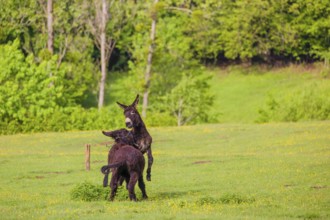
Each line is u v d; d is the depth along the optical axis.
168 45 138.50
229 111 138.50
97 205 34.50
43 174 54.56
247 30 152.75
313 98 108.56
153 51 132.38
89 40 140.00
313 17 152.50
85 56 144.75
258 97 142.12
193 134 84.31
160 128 92.06
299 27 152.12
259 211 33.16
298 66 156.50
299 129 81.69
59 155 66.81
